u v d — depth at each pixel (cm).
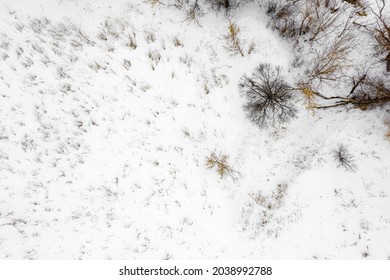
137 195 1019
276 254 988
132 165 1031
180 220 1011
